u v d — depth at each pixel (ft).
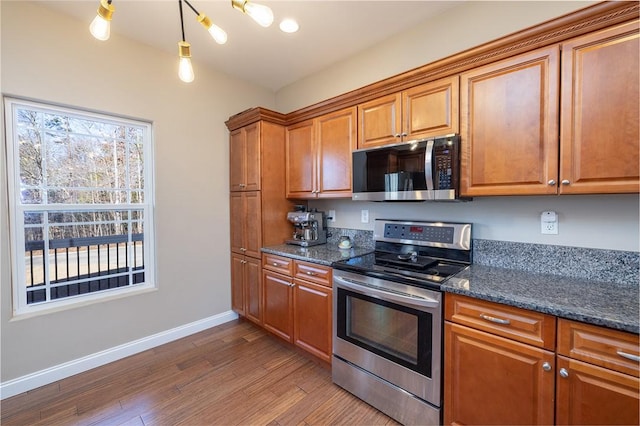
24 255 6.63
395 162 6.44
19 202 6.54
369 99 7.06
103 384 6.68
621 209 4.86
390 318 5.63
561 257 5.43
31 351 6.53
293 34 7.72
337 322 6.60
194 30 7.49
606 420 3.56
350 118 7.49
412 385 5.31
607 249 4.99
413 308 5.24
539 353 4.01
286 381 6.81
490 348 4.45
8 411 5.83
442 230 6.78
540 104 4.70
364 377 6.07
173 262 8.77
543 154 4.70
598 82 4.19
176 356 7.89
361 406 6.00
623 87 4.02
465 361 4.72
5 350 6.23
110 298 7.65
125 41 7.72
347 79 9.02
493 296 4.35
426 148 5.82
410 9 6.77
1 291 6.20
